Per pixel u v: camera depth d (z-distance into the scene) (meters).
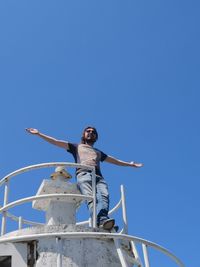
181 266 4.69
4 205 4.95
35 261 4.28
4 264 4.39
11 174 4.99
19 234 4.54
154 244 4.43
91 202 4.96
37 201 5.27
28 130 5.65
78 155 5.57
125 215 5.08
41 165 4.89
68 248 4.33
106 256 4.44
